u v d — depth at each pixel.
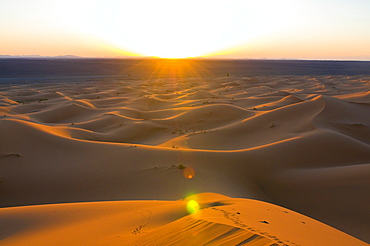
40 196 19.16
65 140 28.45
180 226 8.31
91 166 22.67
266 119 40.34
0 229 11.70
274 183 21.00
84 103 64.50
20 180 20.86
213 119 47.59
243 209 10.48
